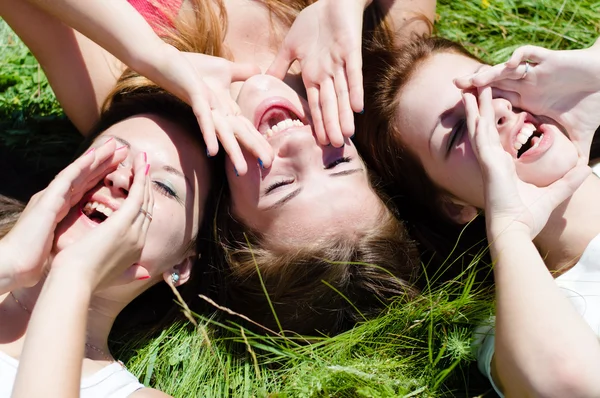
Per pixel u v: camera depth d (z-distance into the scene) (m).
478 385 2.65
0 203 2.66
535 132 2.59
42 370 1.87
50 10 2.39
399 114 2.64
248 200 2.45
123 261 2.13
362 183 2.48
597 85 2.41
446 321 2.63
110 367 2.40
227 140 2.30
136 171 2.22
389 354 2.65
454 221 2.83
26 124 3.03
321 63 2.48
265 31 2.83
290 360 2.60
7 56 3.18
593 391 2.13
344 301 2.62
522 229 2.31
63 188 2.13
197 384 2.62
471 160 2.48
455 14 3.27
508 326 2.23
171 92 2.40
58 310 1.94
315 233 2.41
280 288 2.56
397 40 2.81
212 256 2.69
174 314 2.76
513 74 2.38
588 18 3.20
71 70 2.66
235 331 2.60
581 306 2.48
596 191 2.60
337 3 2.47
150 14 2.74
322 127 2.41
